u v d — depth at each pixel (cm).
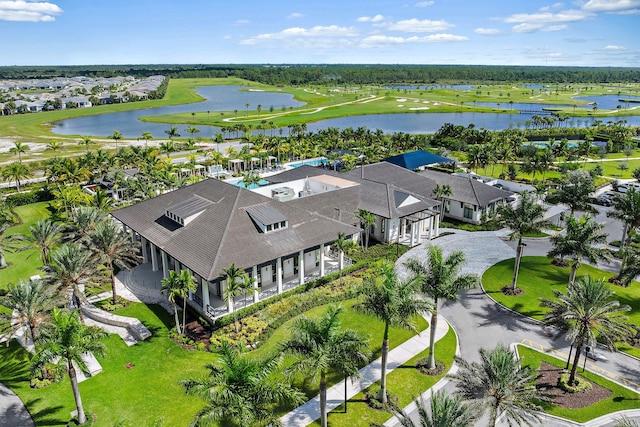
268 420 2755
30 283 3994
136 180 9444
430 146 15512
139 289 5481
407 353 4206
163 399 3634
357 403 3538
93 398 3647
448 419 2261
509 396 2578
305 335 2870
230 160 12569
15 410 3531
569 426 3269
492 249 6744
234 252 4819
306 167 8831
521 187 9600
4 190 10131
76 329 3105
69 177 9338
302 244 5253
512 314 4897
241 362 2625
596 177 10819
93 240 4956
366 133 15612
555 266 6112
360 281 5588
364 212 6322
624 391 3641
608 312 3597
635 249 5203
